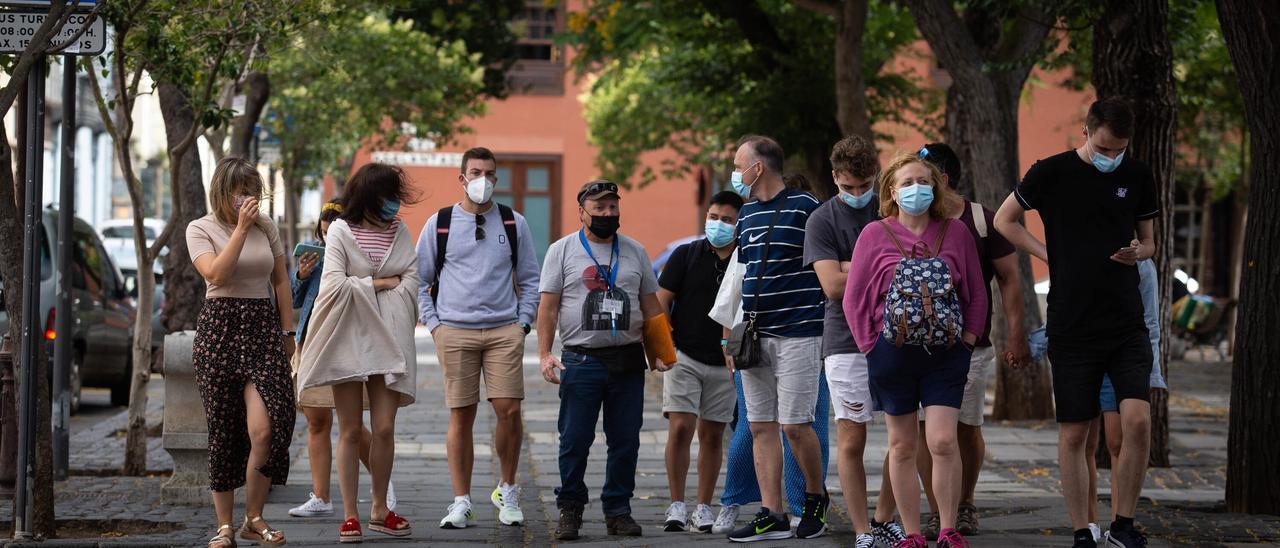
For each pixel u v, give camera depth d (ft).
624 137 107.04
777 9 74.23
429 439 49.62
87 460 42.83
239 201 26.86
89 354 59.77
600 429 52.65
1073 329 25.11
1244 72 32.42
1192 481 42.39
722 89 77.71
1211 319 98.32
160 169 209.05
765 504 28.32
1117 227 25.03
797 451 27.78
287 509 33.27
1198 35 61.21
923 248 24.18
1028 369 58.18
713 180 130.41
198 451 34.27
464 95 96.58
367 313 28.40
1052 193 25.21
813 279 27.32
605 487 29.66
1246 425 32.81
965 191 60.59
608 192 29.27
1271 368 32.50
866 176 25.63
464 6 93.86
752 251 27.55
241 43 40.04
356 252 28.63
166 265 44.96
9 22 28.19
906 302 23.65
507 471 31.07
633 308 29.35
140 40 35.86
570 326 29.30
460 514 30.53
